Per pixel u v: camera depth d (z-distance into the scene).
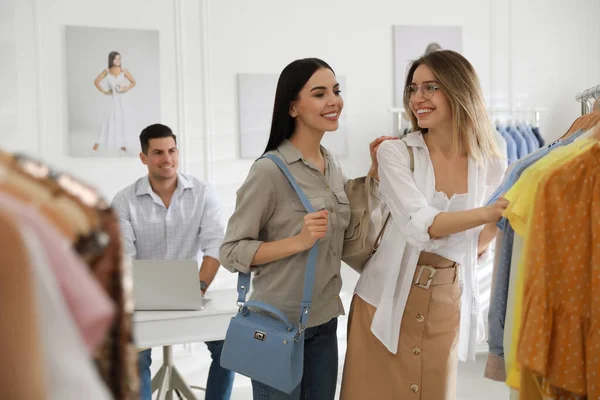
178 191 3.34
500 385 4.20
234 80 4.61
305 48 4.73
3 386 0.60
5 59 4.20
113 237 0.78
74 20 4.32
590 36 5.22
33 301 0.61
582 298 1.48
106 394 0.67
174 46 4.50
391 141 2.26
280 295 2.12
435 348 2.19
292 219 2.14
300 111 2.17
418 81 2.16
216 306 2.72
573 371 1.47
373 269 2.27
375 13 4.84
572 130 2.04
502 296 1.87
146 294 2.61
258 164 2.14
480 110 2.16
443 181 2.20
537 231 1.51
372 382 2.25
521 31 5.11
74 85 4.32
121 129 4.41
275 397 2.09
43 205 0.71
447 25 4.98
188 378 4.55
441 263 2.18
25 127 4.26
